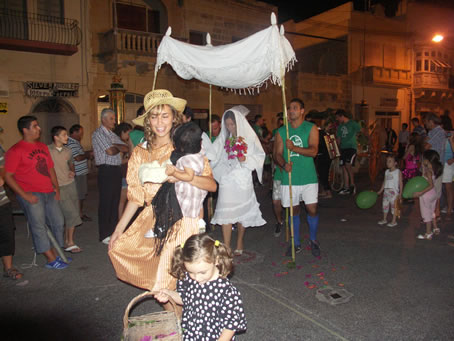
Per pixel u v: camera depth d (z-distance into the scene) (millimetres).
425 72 26312
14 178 4465
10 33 14242
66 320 3631
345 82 23938
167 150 2938
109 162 5672
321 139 9641
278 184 6184
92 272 4816
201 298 2283
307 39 26203
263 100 21234
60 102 15477
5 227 4445
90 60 16031
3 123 14086
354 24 23797
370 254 5371
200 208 2967
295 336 3307
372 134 12258
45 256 4941
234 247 5770
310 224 5285
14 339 3318
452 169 7090
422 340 3217
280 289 4238
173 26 18109
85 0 15688
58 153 5434
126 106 17219
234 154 4973
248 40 4805
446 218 7203
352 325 3467
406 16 26125
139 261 2982
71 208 5527
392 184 6824
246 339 3264
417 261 5066
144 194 2928
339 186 10719
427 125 7449
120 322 3592
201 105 19000
